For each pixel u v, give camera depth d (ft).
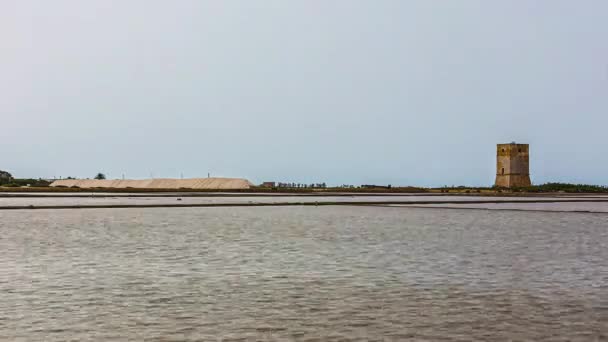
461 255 73.31
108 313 42.39
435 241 89.35
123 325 39.32
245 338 36.50
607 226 118.21
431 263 66.28
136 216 139.13
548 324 39.63
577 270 61.36
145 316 41.63
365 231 105.19
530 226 117.70
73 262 66.39
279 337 36.68
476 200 251.80
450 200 250.98
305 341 35.91
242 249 78.84
